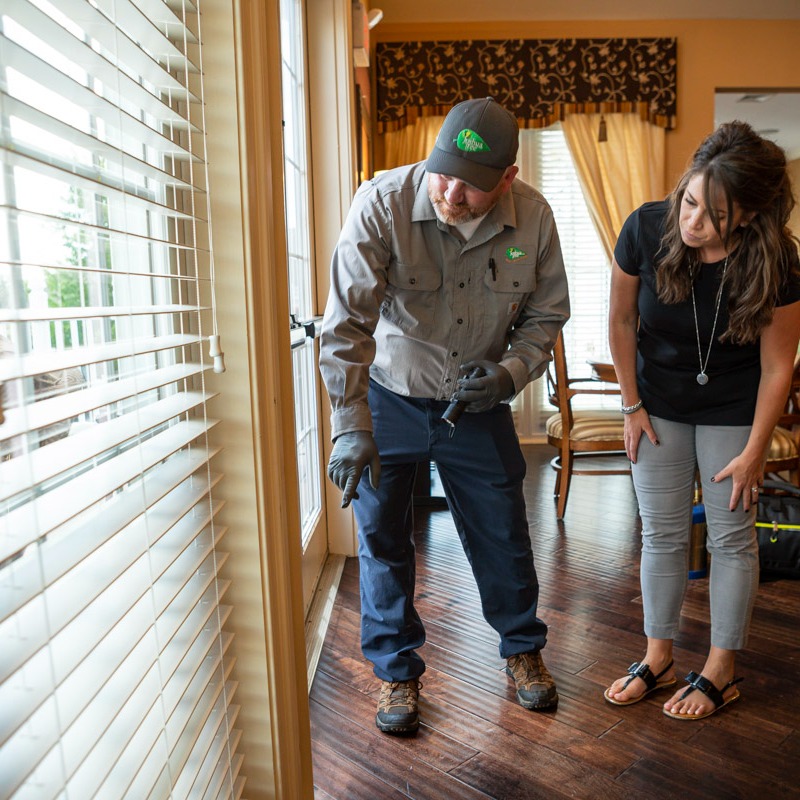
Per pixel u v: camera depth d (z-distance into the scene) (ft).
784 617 8.46
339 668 7.37
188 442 3.27
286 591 4.18
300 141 9.32
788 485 9.38
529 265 5.96
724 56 18.99
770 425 6.01
